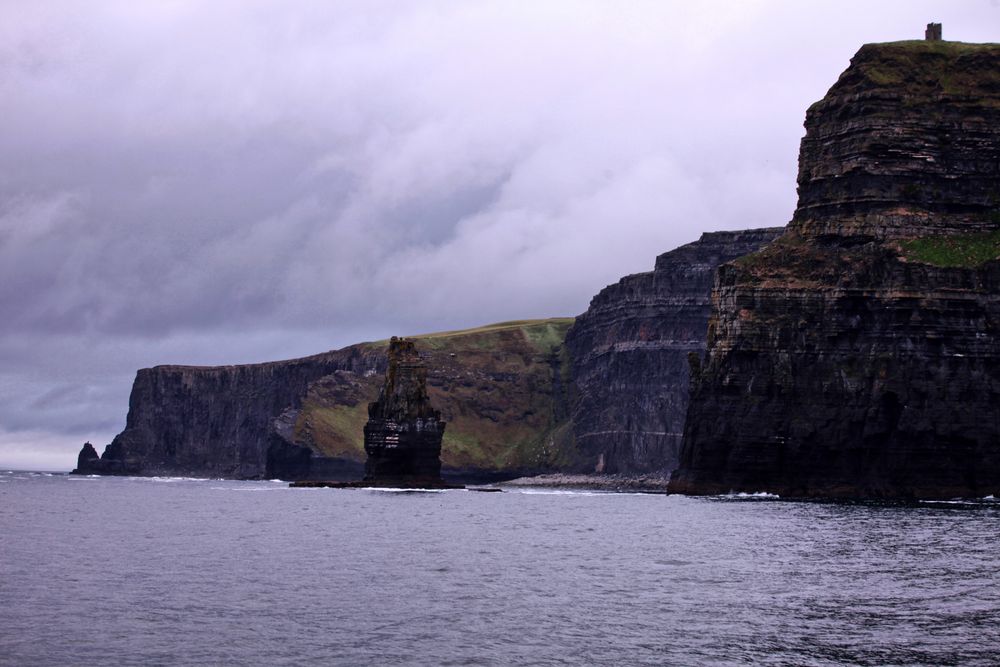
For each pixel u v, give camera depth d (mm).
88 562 109312
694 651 70188
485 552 117438
